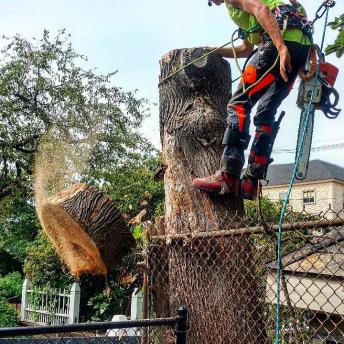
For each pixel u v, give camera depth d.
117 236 3.25
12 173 16.50
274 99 3.03
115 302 11.16
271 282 2.96
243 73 3.08
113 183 15.61
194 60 3.39
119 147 16.80
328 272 2.62
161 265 3.43
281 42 2.82
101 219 3.18
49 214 3.38
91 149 16.50
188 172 3.38
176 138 3.46
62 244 3.59
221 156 3.35
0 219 18.11
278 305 2.35
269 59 2.98
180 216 3.35
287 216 2.83
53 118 16.48
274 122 3.11
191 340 3.13
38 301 12.70
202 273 3.15
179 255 3.26
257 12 2.88
